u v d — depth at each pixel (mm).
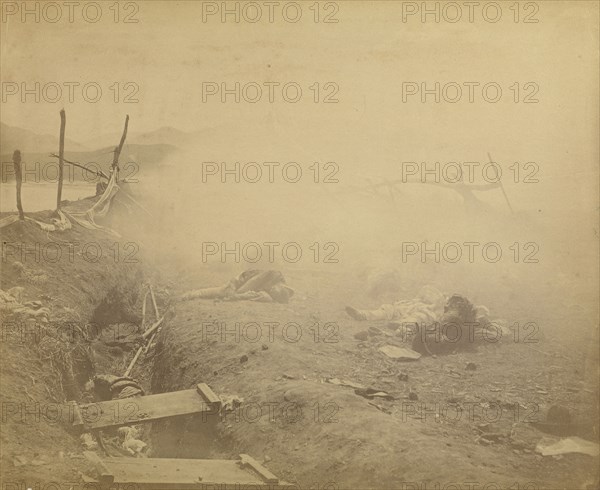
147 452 7031
